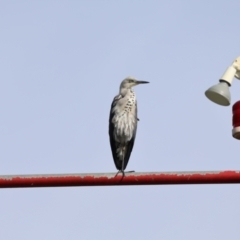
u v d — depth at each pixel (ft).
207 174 35.01
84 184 36.09
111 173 35.88
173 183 35.47
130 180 35.68
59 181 36.01
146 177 35.55
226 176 34.86
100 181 35.86
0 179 36.01
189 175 35.19
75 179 36.04
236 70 38.11
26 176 36.06
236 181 34.96
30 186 36.19
